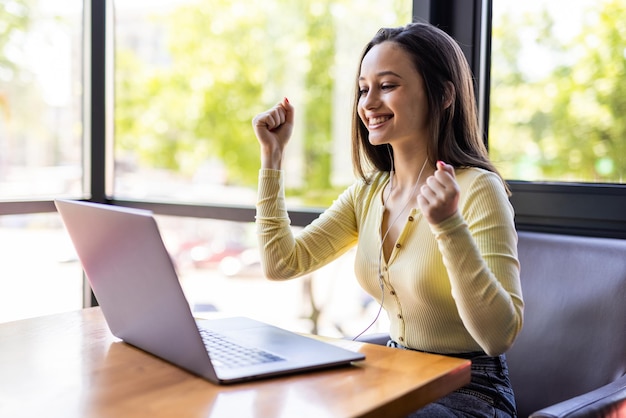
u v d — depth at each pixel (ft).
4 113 8.01
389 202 5.09
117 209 3.38
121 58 8.75
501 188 4.64
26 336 4.17
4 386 3.26
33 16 8.21
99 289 3.99
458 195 3.78
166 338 3.55
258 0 9.52
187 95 9.84
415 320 4.72
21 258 8.14
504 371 4.59
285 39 9.29
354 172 5.56
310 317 8.32
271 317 8.52
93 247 3.81
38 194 8.30
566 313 5.01
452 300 4.53
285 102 5.32
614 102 5.83
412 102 4.85
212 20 9.86
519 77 6.20
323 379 3.38
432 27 5.03
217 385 3.27
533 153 6.17
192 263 8.46
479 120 6.26
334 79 8.82
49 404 3.03
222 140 9.57
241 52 9.61
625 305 4.79
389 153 5.39
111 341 4.06
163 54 9.45
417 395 3.28
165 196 8.87
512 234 4.43
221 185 9.45
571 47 5.98
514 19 6.18
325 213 5.58
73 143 8.52
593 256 5.04
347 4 8.54
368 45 5.13
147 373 3.45
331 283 8.14
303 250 5.29
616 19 5.79
